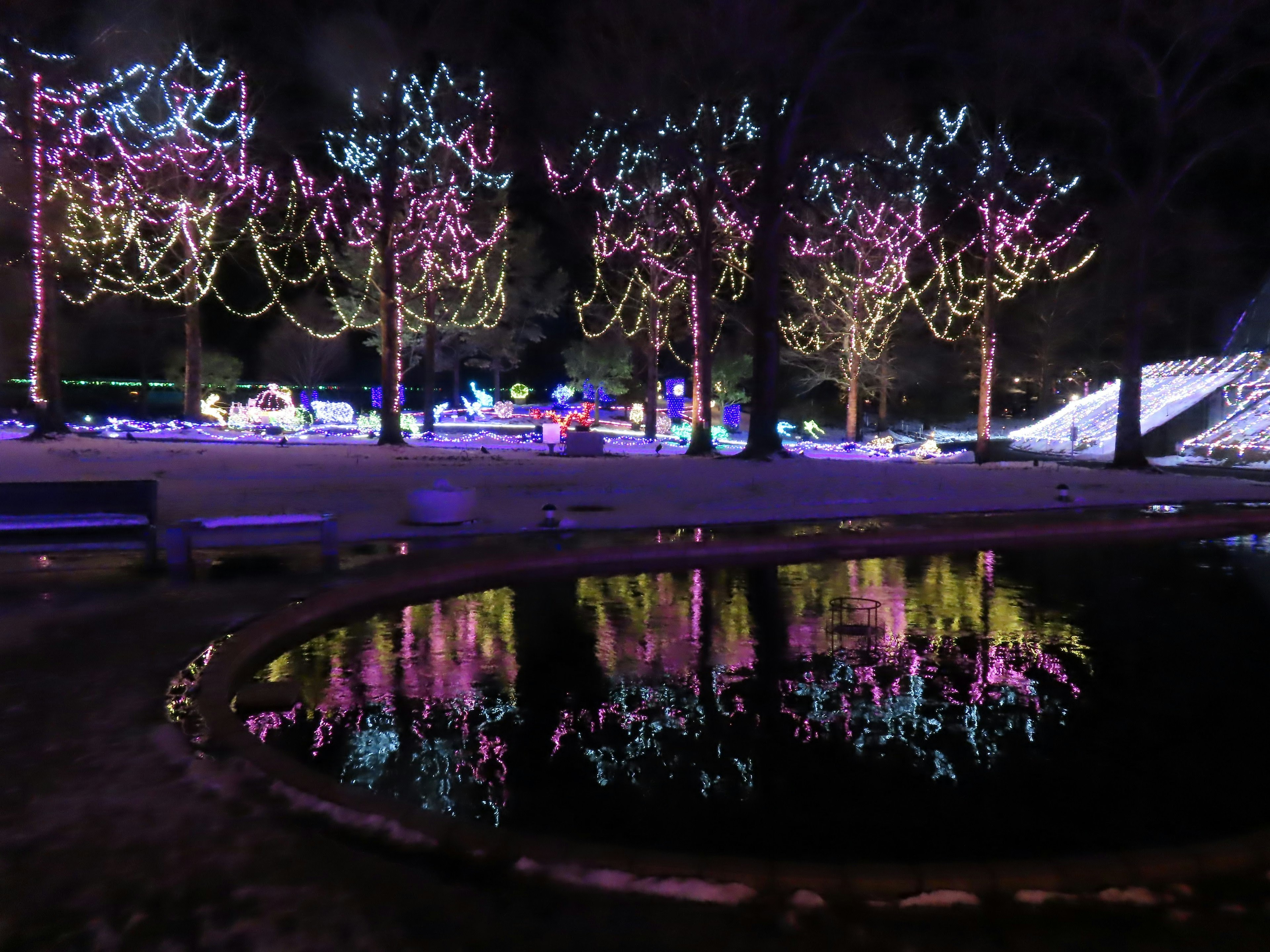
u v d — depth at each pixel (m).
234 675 5.97
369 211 32.16
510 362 54.31
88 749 4.48
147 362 44.94
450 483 17.44
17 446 21.77
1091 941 2.94
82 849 3.45
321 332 49.31
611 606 8.91
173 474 17.70
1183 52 24.16
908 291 43.28
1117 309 42.00
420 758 5.19
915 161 30.08
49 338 25.19
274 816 3.75
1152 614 8.86
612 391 51.75
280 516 10.19
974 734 5.69
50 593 8.21
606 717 5.90
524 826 4.39
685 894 3.18
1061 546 12.98
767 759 5.27
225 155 32.25
